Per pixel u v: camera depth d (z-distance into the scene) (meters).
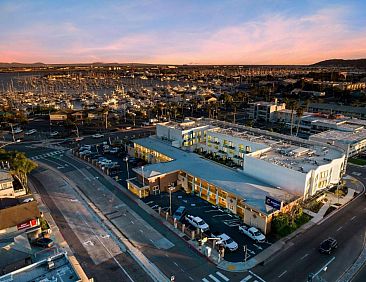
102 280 43.62
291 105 146.25
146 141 101.31
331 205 65.38
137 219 60.34
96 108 197.50
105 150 105.25
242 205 60.41
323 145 80.69
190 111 191.38
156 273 45.06
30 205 55.66
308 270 45.47
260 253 49.75
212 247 51.16
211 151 97.12
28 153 105.62
